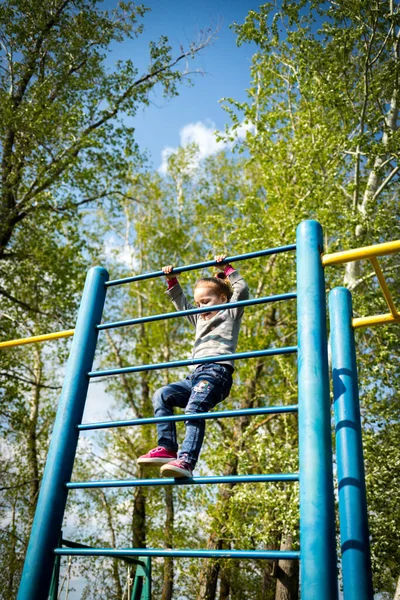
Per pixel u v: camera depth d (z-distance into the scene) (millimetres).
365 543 2057
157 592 15258
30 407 16469
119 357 17406
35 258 11922
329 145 10078
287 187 10609
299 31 10078
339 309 2682
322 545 1780
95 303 3016
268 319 12820
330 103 9906
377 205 9781
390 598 9312
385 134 10227
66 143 11648
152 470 15609
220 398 2729
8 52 11438
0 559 13617
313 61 9938
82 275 12688
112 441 16172
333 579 1737
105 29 11945
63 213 12289
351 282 9398
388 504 7852
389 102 10602
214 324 2996
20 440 15805
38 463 16266
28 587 2234
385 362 8992
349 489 2170
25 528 14250
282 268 10180
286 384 11367
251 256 2740
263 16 10469
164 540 14078
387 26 9875
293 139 10992
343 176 10305
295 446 9445
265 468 8930
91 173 11891
